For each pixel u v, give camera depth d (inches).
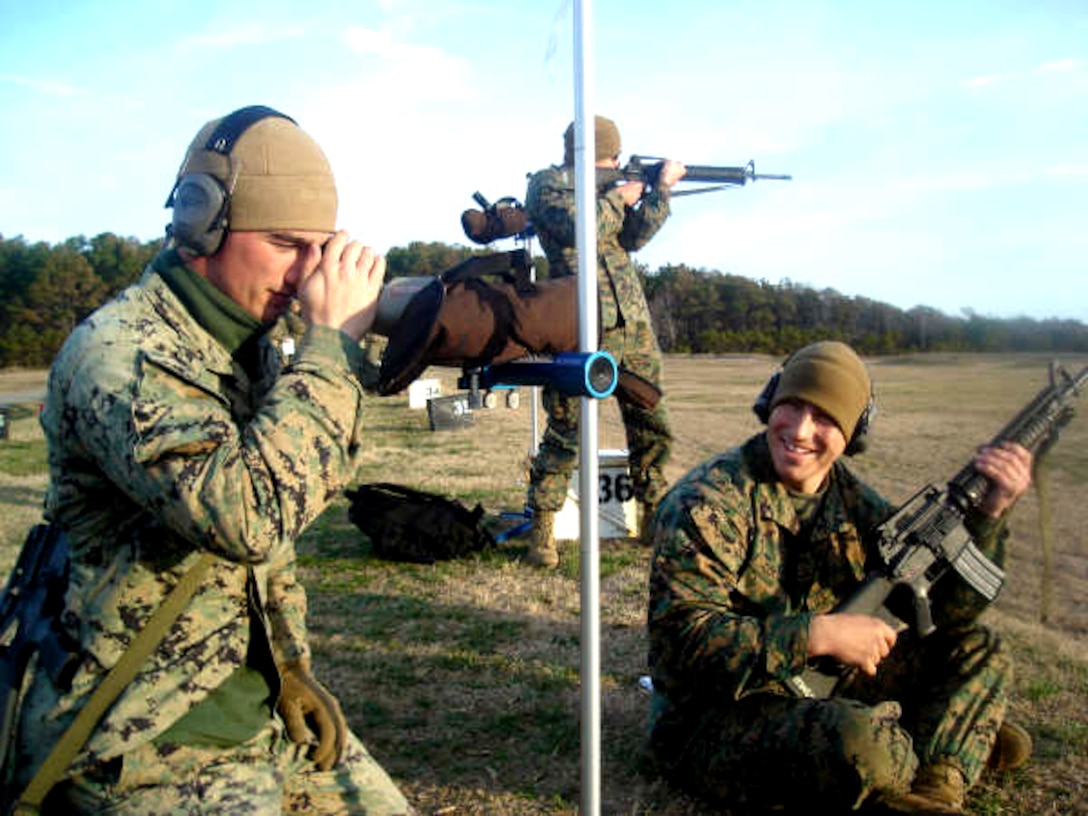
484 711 159.9
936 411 511.5
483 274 95.3
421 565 255.6
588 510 101.7
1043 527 140.2
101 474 81.5
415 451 487.8
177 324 86.7
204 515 75.7
